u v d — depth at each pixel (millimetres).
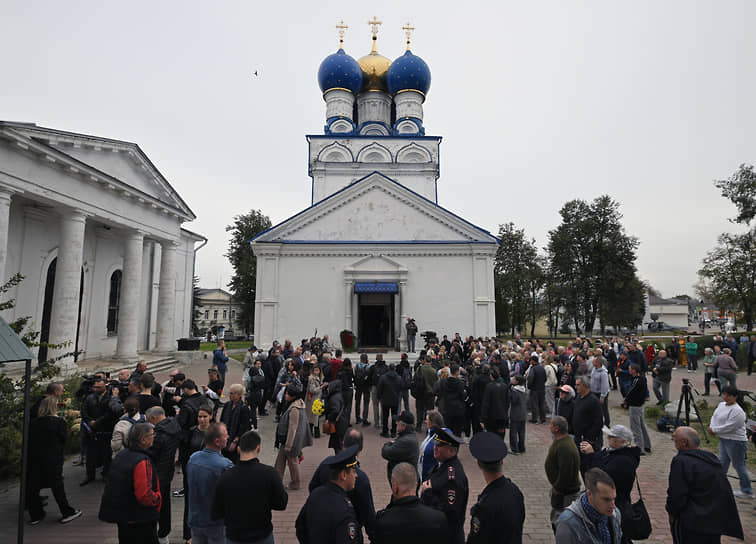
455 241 26219
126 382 9164
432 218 26641
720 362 14406
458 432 9914
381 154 34156
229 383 18984
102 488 7930
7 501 7402
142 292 24047
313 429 11188
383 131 36500
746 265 34594
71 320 15766
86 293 20188
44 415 6570
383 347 26766
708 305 121312
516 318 51250
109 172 18109
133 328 19875
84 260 20062
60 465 6633
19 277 9312
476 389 10453
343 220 26562
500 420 9344
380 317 29766
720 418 7602
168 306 23422
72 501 7355
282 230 26359
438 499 4441
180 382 8695
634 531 4484
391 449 5754
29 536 6156
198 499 4895
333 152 34094
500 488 4020
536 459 9461
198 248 30312
